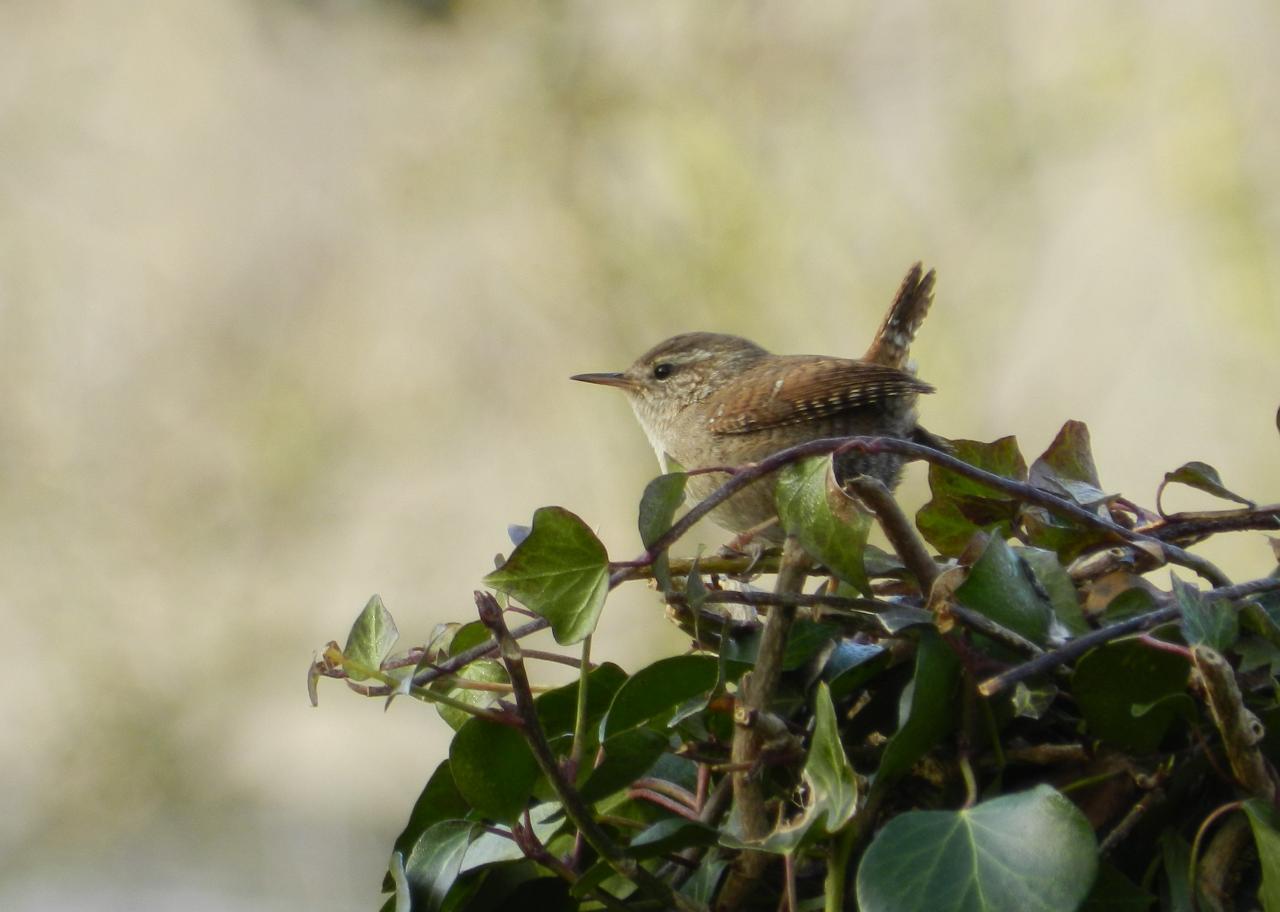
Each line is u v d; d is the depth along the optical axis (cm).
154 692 1271
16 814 1225
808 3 1288
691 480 670
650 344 1271
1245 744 252
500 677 314
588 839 266
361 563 1316
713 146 1277
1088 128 1212
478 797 274
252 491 1334
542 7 1352
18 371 1336
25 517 1283
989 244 1213
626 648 1165
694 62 1305
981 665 272
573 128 1336
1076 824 233
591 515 1274
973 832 239
